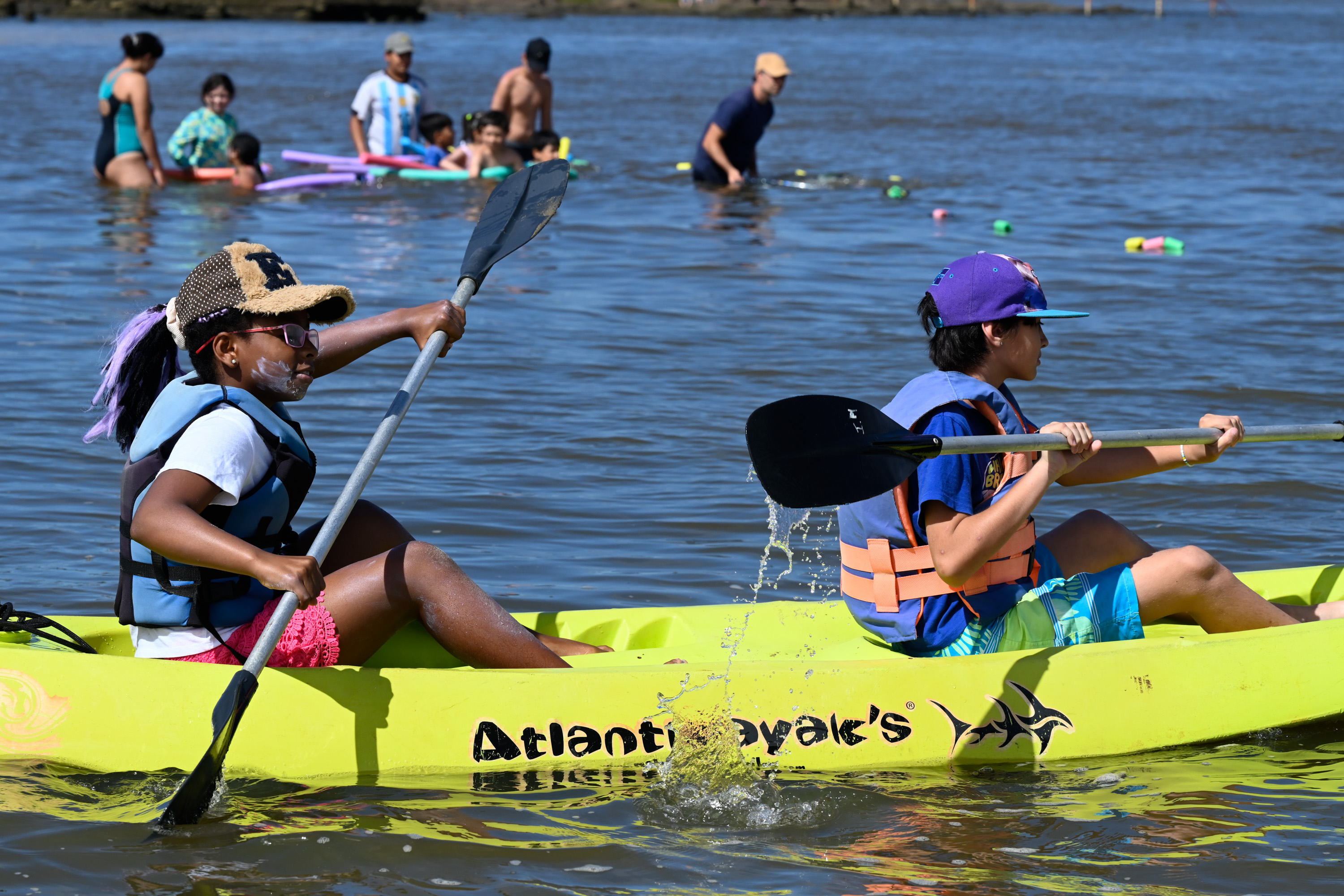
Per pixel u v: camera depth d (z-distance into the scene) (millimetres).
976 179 58812
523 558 19125
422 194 53500
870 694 13445
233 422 12219
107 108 52719
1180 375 28641
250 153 53344
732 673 13422
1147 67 126375
